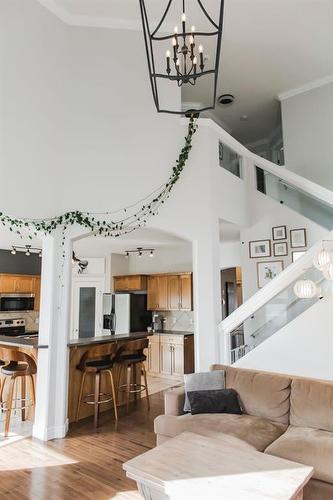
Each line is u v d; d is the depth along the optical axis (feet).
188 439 8.44
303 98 22.77
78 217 14.71
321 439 8.61
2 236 19.43
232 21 17.24
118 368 17.29
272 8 16.44
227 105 25.03
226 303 26.91
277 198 19.60
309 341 13.08
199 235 16.03
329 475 7.61
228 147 18.98
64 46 15.85
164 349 23.65
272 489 6.16
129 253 28.63
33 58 14.73
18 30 14.40
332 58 20.07
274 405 10.65
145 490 7.54
